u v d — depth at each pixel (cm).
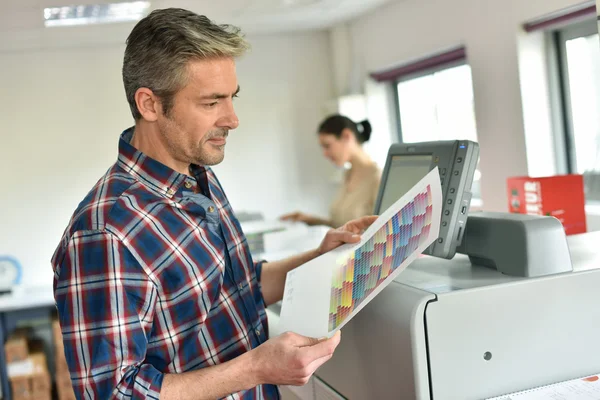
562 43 368
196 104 119
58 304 117
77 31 448
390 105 552
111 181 123
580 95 364
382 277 122
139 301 116
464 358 127
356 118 527
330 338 115
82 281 114
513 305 130
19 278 488
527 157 375
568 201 243
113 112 522
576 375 135
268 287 157
